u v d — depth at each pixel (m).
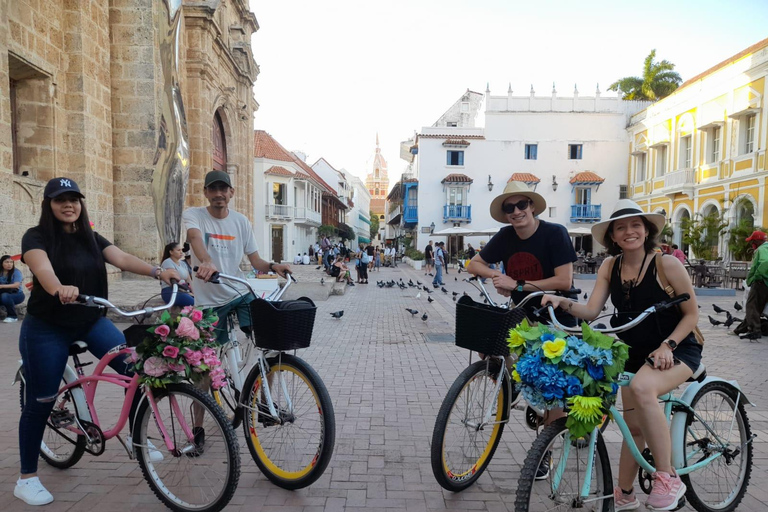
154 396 3.15
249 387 3.64
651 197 33.81
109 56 14.56
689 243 25.36
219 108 21.17
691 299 2.88
